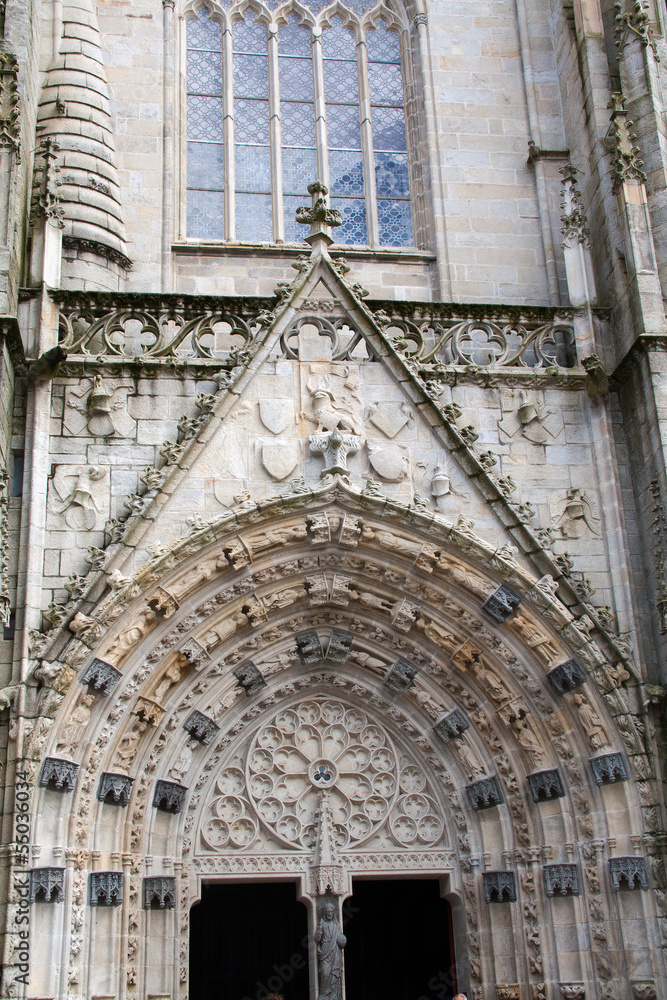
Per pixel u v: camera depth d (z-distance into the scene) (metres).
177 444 22.70
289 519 22.50
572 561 23.22
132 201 27.56
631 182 25.23
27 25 25.05
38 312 23.09
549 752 22.36
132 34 29.12
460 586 22.81
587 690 22.12
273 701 23.14
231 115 29.73
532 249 28.77
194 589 21.89
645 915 20.86
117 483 22.45
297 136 30.11
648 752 21.67
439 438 23.44
